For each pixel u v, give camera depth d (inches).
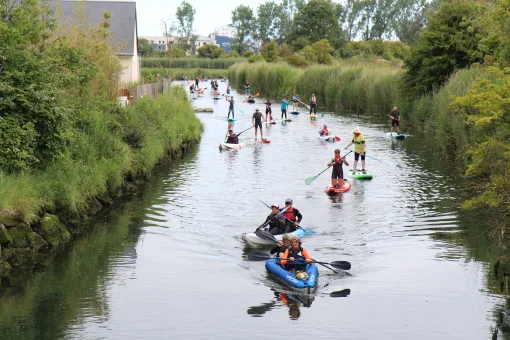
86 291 506.9
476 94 571.5
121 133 919.7
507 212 608.4
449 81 1364.4
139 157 931.3
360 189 884.0
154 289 513.3
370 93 2014.0
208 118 1915.6
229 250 618.5
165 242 639.8
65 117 684.1
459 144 1077.8
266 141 1359.5
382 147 1294.3
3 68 659.4
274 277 546.6
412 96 1649.9
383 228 687.1
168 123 1186.0
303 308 477.4
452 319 455.5
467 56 1517.0
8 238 573.0
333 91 2303.2
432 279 536.7
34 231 612.7
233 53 5349.4
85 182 727.1
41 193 642.2
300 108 2299.5
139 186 888.3
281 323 448.5
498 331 434.9
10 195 592.1
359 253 605.6
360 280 537.3
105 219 719.1
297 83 2674.7
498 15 1013.8
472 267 565.6
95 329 434.9
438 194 847.1
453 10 1566.2
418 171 1019.9
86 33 1052.5
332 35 4426.7
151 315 460.1
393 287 520.1
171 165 1059.9
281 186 898.7
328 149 1266.0
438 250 613.0
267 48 3850.9
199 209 765.3
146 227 690.2
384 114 1968.5
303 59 3312.0
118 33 1706.4
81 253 603.5
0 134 616.4
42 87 668.7
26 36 719.1
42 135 670.5
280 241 595.5
